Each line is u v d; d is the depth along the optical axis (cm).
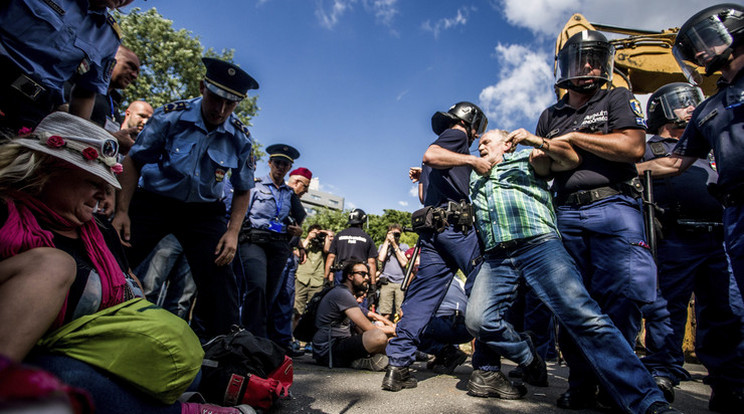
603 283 218
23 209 118
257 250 373
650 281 208
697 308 275
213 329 249
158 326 118
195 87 1717
